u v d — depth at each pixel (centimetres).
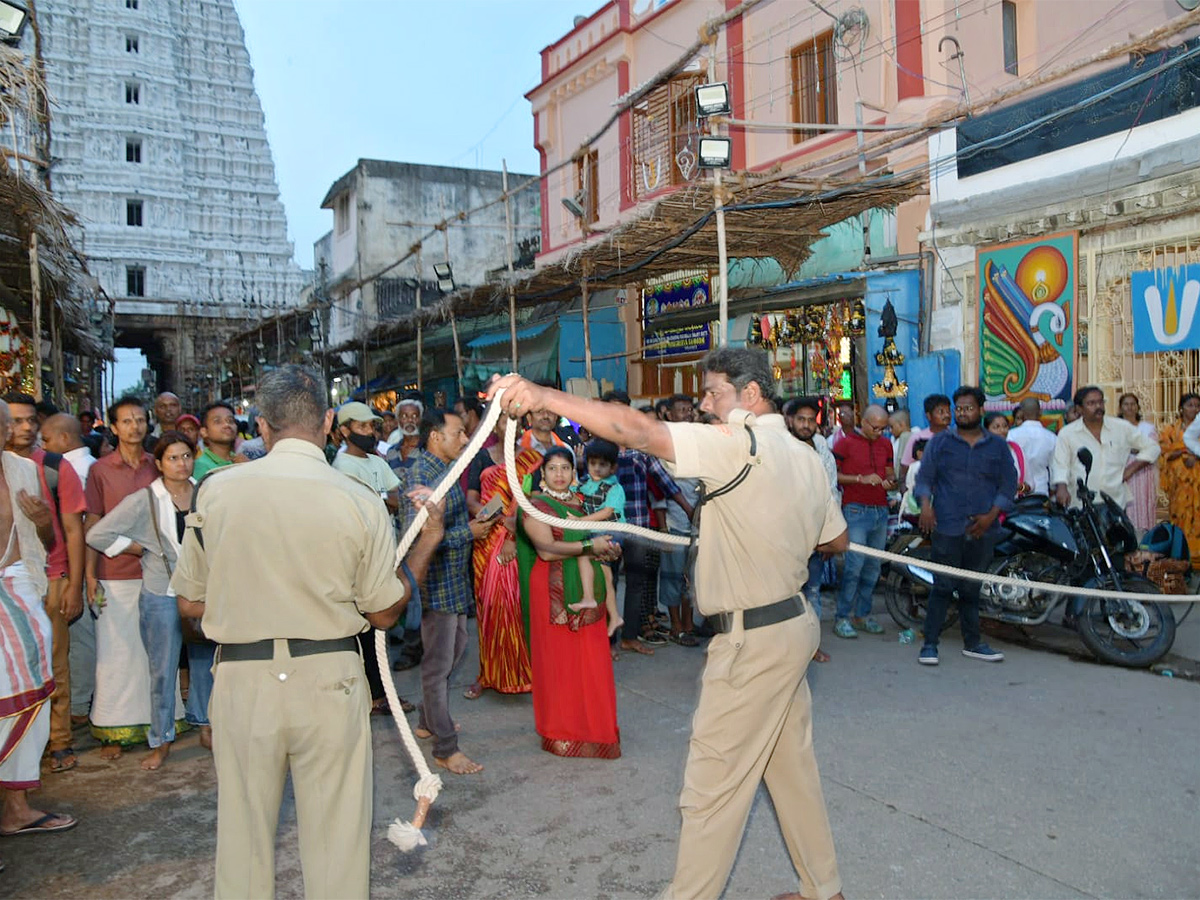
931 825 381
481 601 581
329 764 260
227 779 258
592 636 473
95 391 2402
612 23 1677
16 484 375
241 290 3947
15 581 361
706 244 1059
